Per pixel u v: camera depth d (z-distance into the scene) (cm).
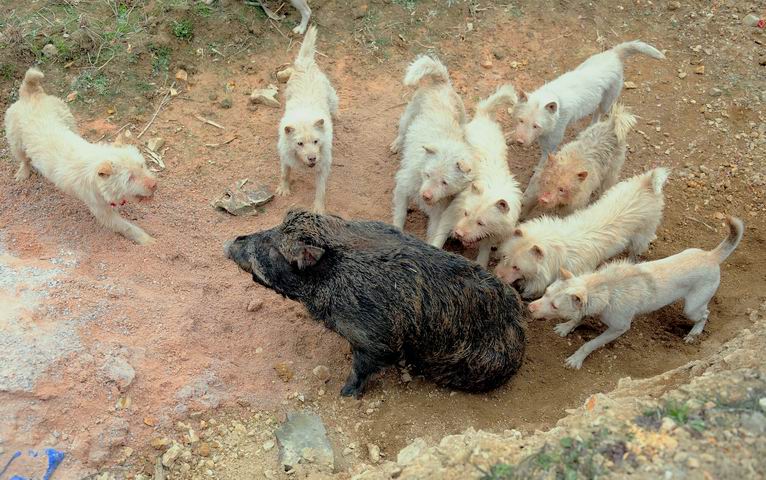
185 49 436
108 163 313
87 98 407
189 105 417
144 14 439
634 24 494
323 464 277
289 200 381
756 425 229
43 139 332
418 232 380
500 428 297
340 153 408
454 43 473
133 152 327
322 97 385
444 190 337
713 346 334
